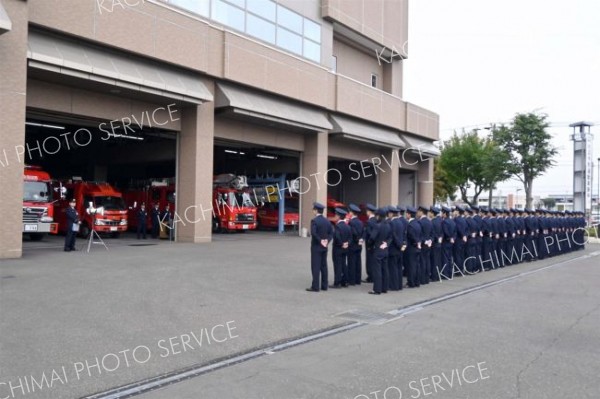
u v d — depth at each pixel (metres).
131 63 18.92
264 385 5.76
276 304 10.10
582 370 6.43
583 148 34.19
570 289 13.08
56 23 16.38
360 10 31.45
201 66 21.08
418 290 12.56
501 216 18.45
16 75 14.81
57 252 17.25
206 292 10.93
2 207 14.63
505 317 9.51
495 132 37.72
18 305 9.05
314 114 27.53
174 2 20.88
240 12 23.78
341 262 12.58
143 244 21.06
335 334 8.09
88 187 25.28
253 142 25.34
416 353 7.06
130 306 9.31
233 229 30.83
